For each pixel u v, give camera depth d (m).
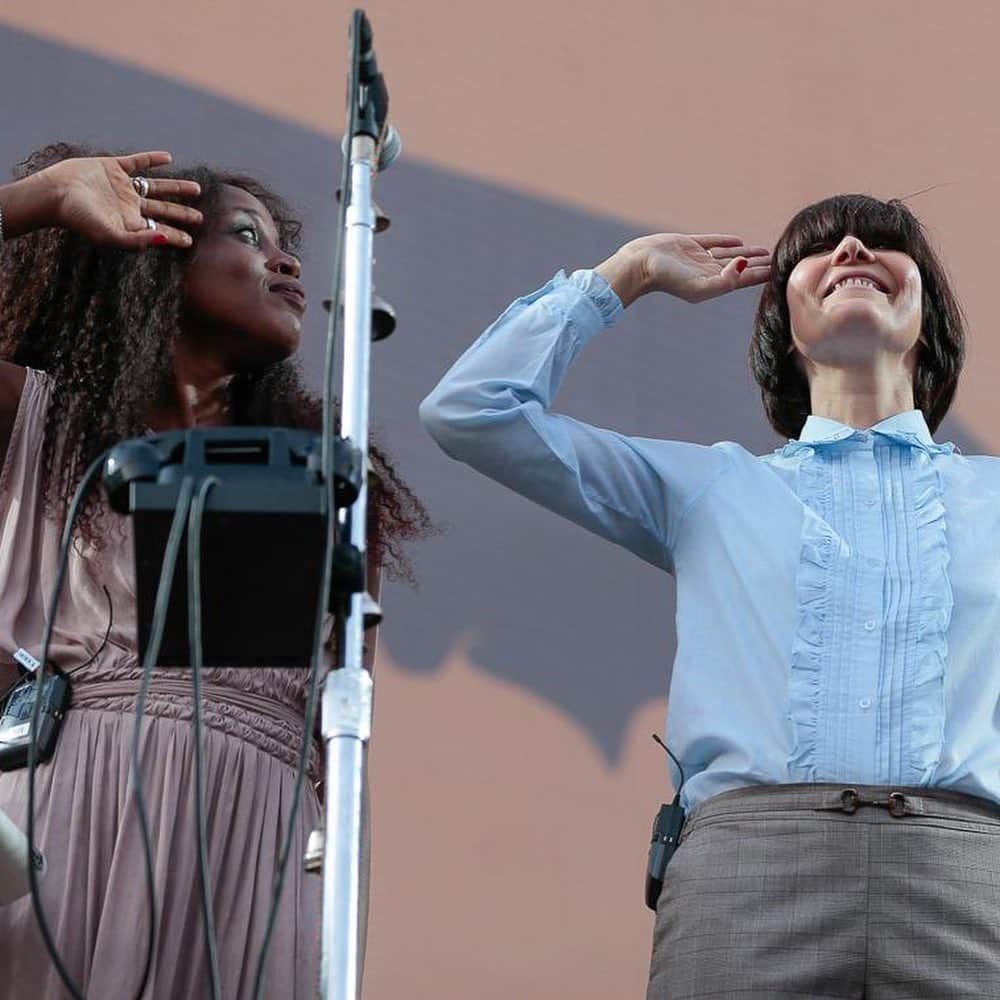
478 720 15.20
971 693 9.70
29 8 16.06
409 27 17.00
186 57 16.30
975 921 9.16
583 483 10.73
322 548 7.66
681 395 16.66
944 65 18.02
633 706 15.53
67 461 10.23
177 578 7.75
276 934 9.43
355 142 8.74
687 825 9.73
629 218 17.00
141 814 7.46
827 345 10.88
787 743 9.58
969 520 10.23
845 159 17.56
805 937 9.16
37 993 9.16
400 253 16.36
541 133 17.03
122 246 10.27
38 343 10.76
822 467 10.51
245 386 11.05
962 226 17.48
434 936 14.52
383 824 14.70
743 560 10.17
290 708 9.95
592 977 14.60
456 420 10.64
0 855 9.03
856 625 9.82
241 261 10.91
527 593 15.61
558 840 14.98
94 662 9.71
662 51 17.52
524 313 11.03
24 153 15.72
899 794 9.33
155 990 9.15
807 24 17.92
